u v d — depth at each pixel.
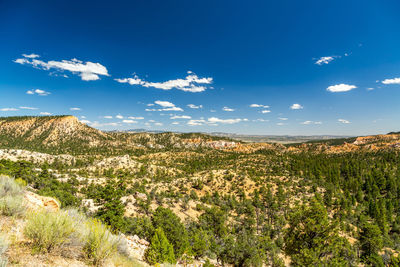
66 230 4.92
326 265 14.72
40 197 8.55
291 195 118.38
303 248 16.06
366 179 145.38
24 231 4.67
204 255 34.62
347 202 100.25
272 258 41.28
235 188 132.00
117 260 6.07
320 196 103.25
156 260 9.97
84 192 92.94
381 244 49.44
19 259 3.93
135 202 76.44
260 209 98.19
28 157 164.88
